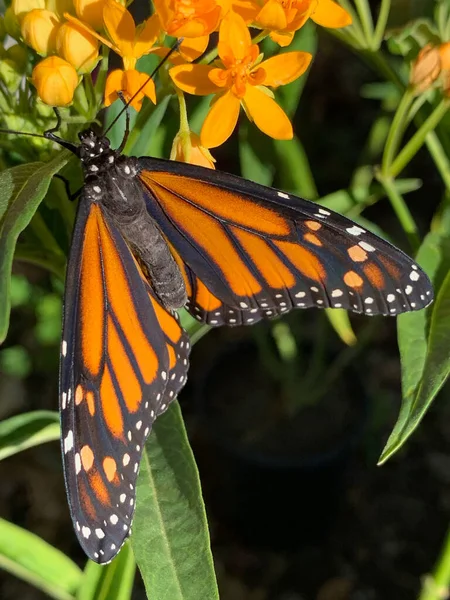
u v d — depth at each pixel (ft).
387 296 0.45
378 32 0.60
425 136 0.56
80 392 0.41
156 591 0.47
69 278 0.42
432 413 1.04
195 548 0.47
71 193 0.53
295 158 0.68
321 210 0.44
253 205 0.46
